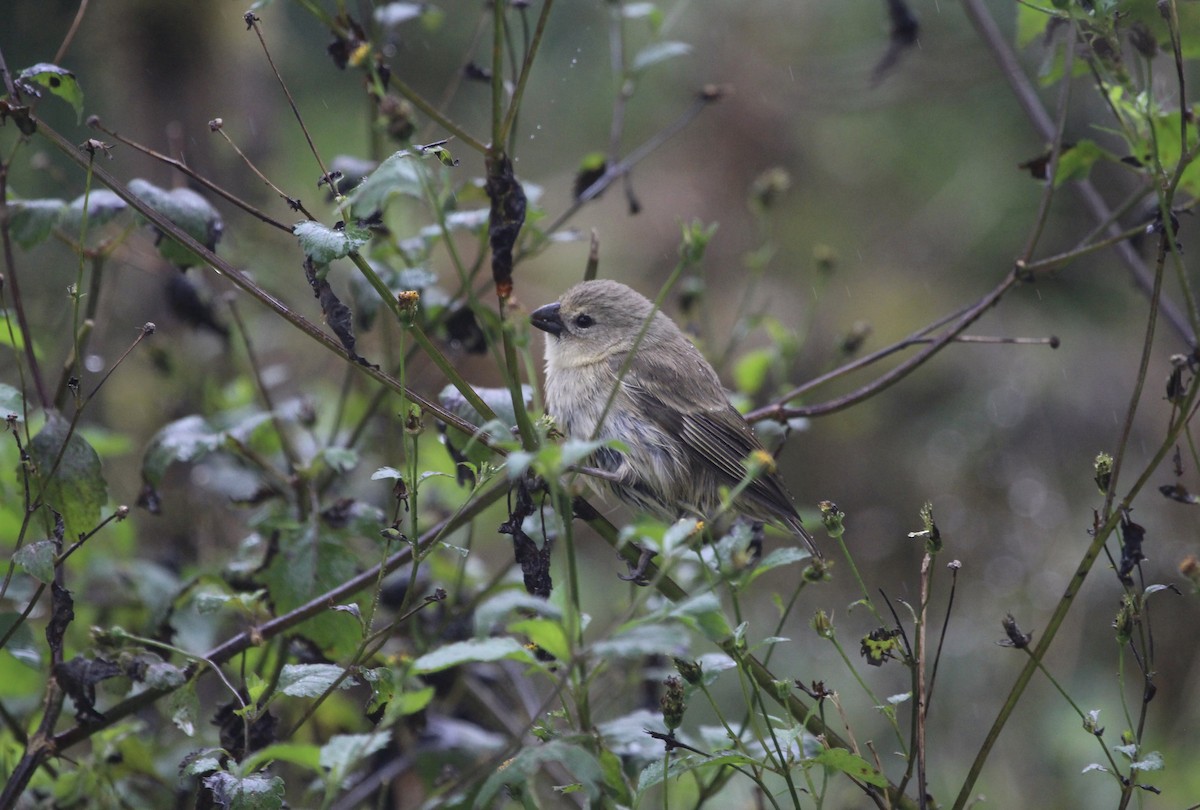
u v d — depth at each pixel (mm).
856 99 16062
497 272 6066
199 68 13219
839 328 17328
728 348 10719
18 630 7453
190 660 7395
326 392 12602
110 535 9641
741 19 17484
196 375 11438
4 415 6684
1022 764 14438
